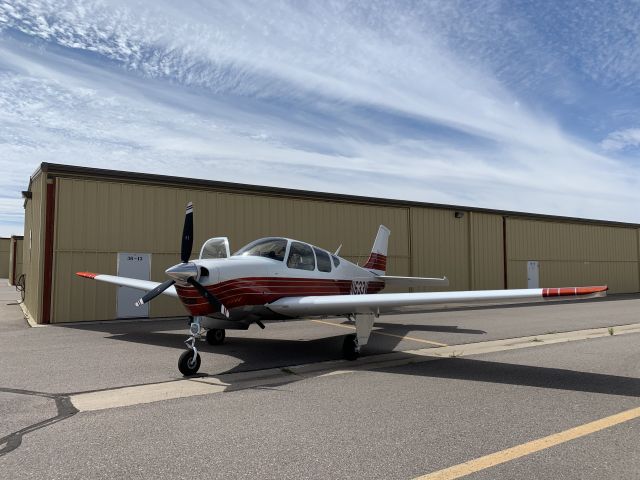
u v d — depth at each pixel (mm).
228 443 3254
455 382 5066
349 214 14680
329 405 4188
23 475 2736
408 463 2924
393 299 5730
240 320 6312
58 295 10281
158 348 7117
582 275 21062
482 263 17641
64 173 10398
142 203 11297
